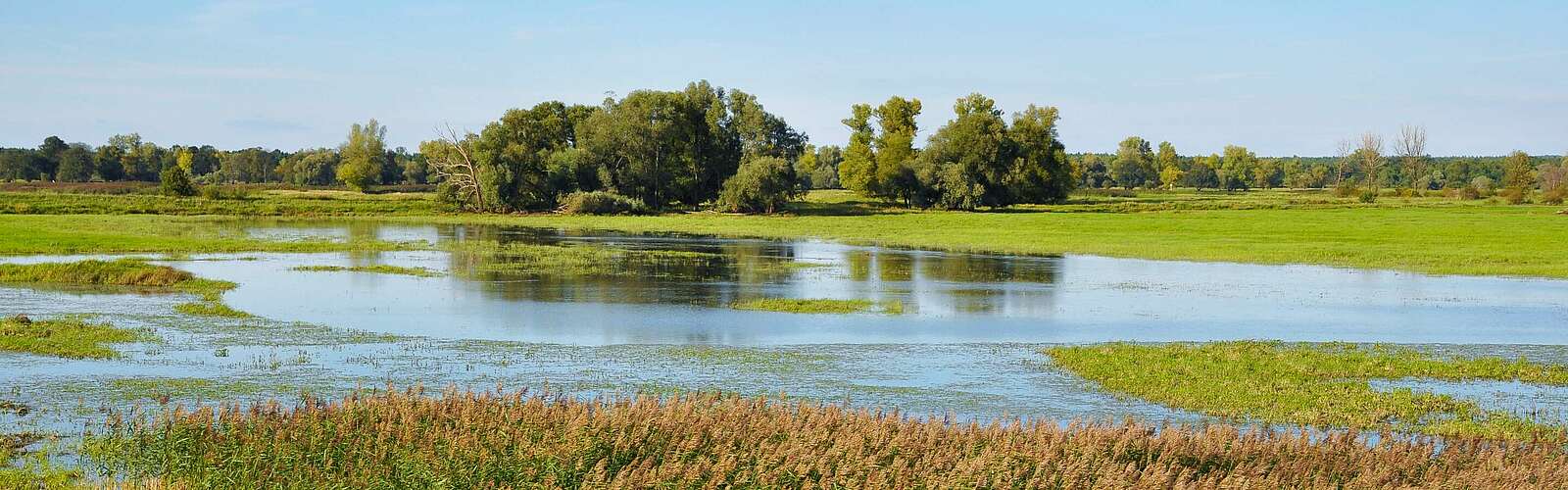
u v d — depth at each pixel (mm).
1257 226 85062
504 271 46281
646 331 29078
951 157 122688
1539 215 105750
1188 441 15695
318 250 58625
